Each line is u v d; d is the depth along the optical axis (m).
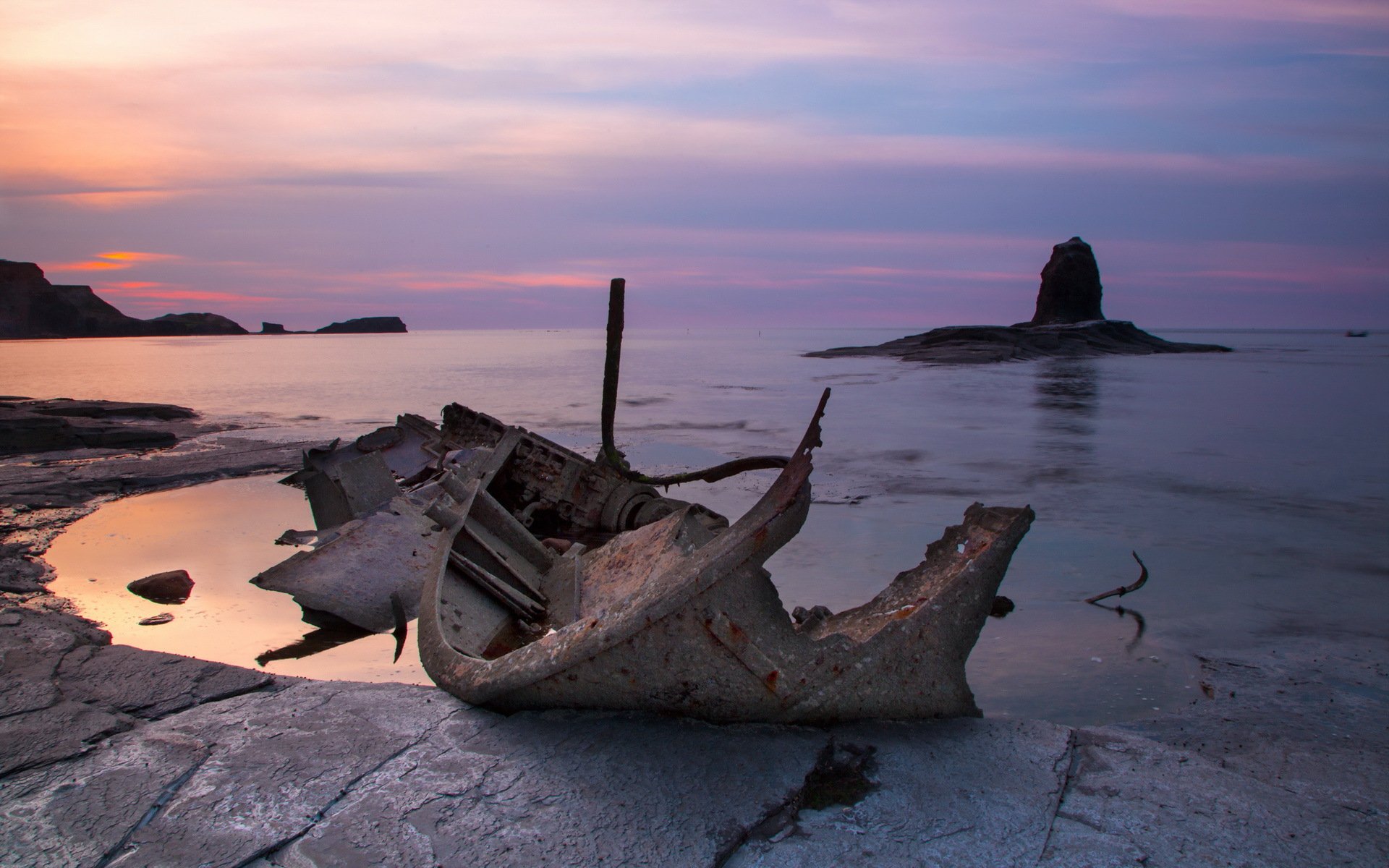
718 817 3.06
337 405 25.03
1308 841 3.02
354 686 4.33
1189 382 34.94
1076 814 3.15
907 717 3.91
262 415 22.11
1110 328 72.06
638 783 3.29
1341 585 7.05
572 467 9.16
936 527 9.20
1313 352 73.56
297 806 3.14
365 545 6.95
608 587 5.81
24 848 2.86
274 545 8.49
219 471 12.94
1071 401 25.69
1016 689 4.97
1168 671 5.21
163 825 3.01
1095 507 10.32
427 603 5.07
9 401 21.56
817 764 3.45
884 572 7.45
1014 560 7.88
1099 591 6.92
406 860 2.80
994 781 3.37
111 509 10.33
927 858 2.86
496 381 35.91
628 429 18.77
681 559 5.42
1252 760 3.90
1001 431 18.19
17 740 3.62
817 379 38.12
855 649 3.76
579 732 3.74
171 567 7.62
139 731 3.77
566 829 2.98
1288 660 5.34
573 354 70.38
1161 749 3.71
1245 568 7.58
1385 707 4.58
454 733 3.75
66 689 4.22
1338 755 3.94
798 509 3.62
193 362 55.00
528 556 6.77
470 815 3.07
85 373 42.31
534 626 5.69
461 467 7.67
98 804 3.13
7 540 8.52
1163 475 12.59
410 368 47.25
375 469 7.87
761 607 3.68
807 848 2.92
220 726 3.82
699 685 3.74
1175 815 3.15
